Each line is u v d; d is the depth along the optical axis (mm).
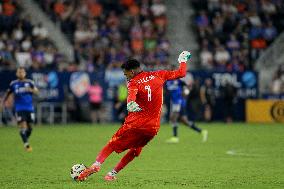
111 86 89812
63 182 33188
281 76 96875
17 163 42844
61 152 50469
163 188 30922
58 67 93312
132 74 31500
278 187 31750
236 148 54062
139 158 46156
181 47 104625
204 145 56969
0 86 85812
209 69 92688
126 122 31609
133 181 33719
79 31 99625
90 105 88938
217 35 105000
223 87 90812
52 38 100750
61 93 88500
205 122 91062
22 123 51531
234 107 92500
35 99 87688
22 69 52344
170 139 60375
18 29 96312
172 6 110812
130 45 101188
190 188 31016
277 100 92750
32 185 32062
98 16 103875
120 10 108312
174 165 41781
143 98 31125
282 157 46906
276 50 102312
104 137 65312
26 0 103062
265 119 92500
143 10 106812
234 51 101188
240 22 106188
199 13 108875
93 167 32344
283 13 111312
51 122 88562
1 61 90250
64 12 103688
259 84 93562
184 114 60719
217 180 34406
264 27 106375
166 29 107125
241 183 33156
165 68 90625
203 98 90875
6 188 31062
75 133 70625
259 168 40094
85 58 97812
